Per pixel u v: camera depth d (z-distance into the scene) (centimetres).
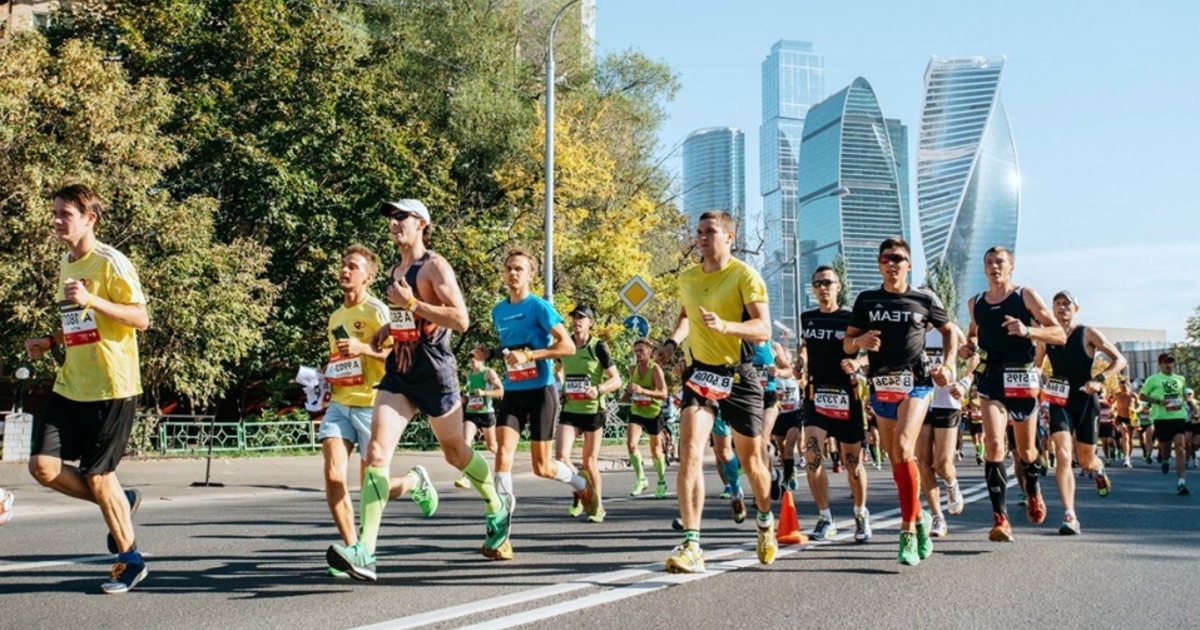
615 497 1259
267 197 2566
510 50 3456
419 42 3306
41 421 532
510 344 838
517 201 3127
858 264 18438
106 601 514
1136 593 562
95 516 1052
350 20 3262
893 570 627
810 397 812
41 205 1930
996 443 784
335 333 598
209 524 900
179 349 2173
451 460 619
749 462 625
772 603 516
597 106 3522
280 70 2645
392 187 2719
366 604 504
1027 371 797
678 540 780
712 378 598
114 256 536
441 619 466
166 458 2123
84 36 2544
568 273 3091
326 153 2681
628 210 3145
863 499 776
